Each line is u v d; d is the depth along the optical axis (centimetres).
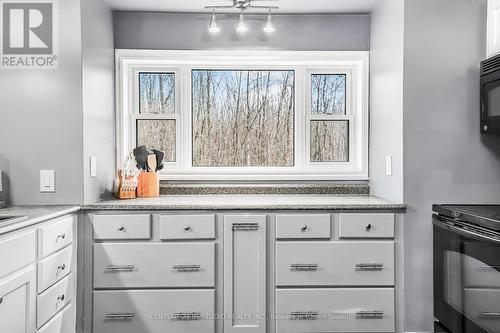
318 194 303
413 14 239
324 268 240
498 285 171
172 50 298
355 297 240
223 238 240
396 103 249
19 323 171
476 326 188
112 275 238
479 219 185
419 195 240
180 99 309
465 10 239
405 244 240
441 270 224
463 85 240
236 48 300
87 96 244
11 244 165
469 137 240
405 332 240
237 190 302
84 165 238
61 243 214
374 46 290
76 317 237
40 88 235
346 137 313
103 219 237
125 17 297
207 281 239
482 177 240
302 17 301
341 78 312
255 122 312
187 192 301
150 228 239
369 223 240
